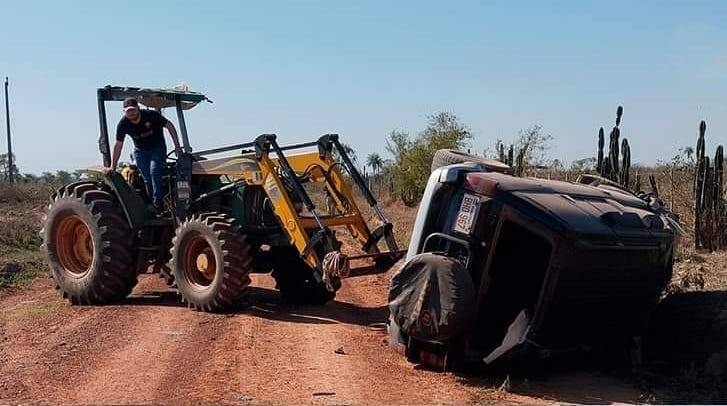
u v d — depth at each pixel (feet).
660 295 26.32
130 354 25.64
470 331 23.15
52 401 20.67
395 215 93.30
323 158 34.40
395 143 108.06
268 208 34.81
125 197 35.73
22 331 29.32
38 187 136.56
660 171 55.98
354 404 20.48
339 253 28.76
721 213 43.88
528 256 24.27
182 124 38.78
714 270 35.17
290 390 21.71
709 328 25.72
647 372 24.47
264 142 32.65
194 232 33.04
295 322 31.24
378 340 28.07
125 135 35.65
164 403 20.47
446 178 23.59
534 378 23.80
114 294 35.40
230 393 21.34
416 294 22.88
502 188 22.94
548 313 22.49
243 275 32.30
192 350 26.20
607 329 24.95
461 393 21.74
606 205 24.91
